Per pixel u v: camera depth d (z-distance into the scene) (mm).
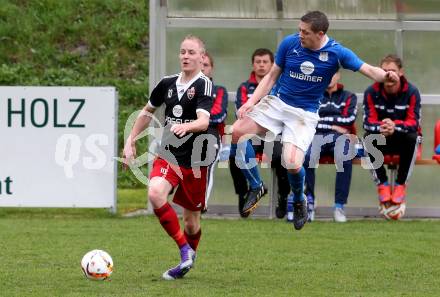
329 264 23719
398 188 33750
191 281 21094
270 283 20984
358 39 36188
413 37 36094
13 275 21688
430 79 36219
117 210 36344
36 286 20297
